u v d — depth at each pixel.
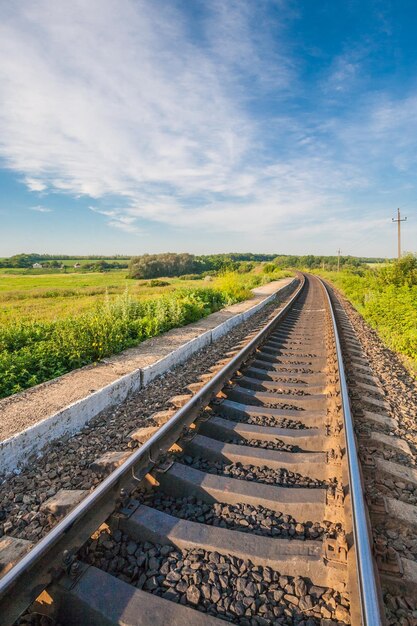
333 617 2.27
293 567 2.57
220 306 16.73
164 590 2.46
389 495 3.43
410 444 4.53
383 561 2.63
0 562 2.61
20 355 7.12
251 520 3.11
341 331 11.40
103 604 2.28
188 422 4.50
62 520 2.59
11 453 3.96
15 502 3.46
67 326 8.80
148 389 6.50
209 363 7.88
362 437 4.38
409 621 2.29
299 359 7.91
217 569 2.59
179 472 3.60
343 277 40.41
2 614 2.09
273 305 19.41
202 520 3.13
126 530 2.93
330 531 2.90
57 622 2.29
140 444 4.28
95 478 3.71
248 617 2.30
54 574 2.38
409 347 9.55
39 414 4.85
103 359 7.66
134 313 11.55
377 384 6.61
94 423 5.13
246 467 3.88
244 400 5.66
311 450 4.25
